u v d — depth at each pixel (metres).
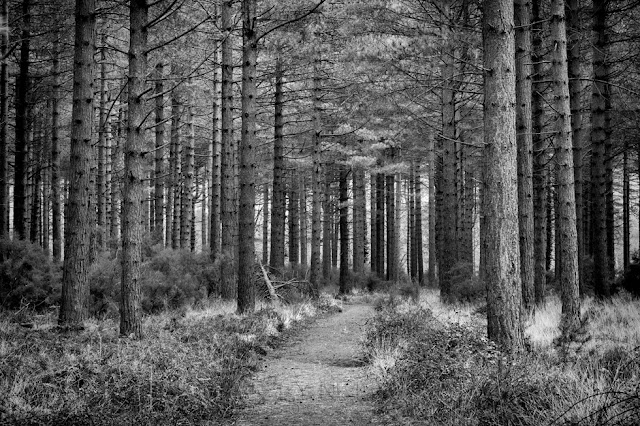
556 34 11.22
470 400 5.40
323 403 6.74
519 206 12.89
